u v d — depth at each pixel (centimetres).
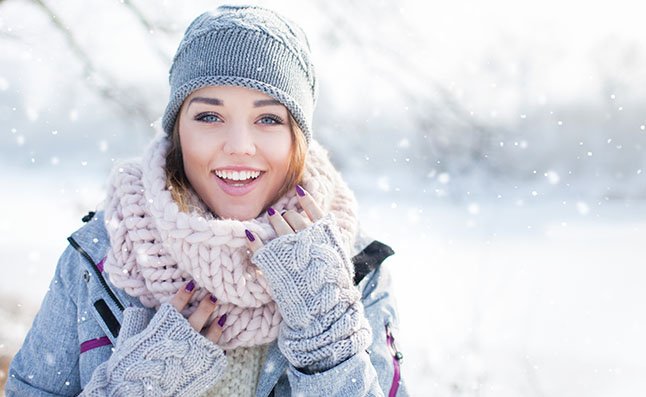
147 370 115
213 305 127
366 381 117
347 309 122
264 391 131
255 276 129
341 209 148
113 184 142
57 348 137
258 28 133
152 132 327
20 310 329
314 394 116
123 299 132
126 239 132
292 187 145
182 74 137
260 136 134
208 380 121
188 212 133
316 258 123
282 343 122
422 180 539
